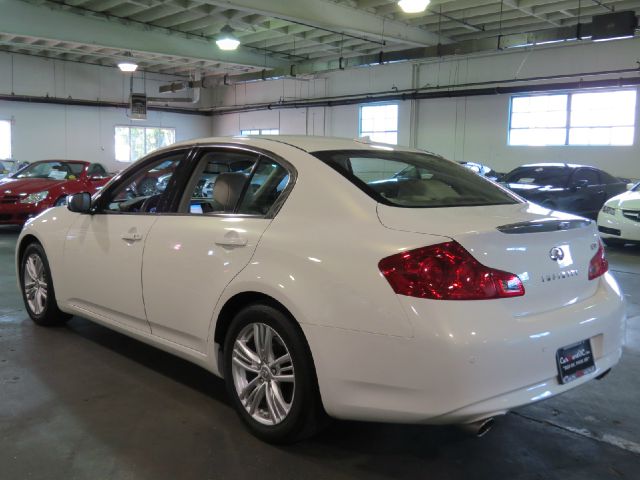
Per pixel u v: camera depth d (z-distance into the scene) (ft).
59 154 72.49
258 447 8.27
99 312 11.66
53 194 32.65
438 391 6.53
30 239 13.96
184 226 9.59
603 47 48.52
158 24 52.60
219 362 9.11
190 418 9.17
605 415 9.54
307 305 7.43
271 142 9.32
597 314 7.72
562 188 35.83
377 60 53.31
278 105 76.74
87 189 35.01
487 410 6.57
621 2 41.60
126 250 10.58
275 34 55.21
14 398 9.81
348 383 7.16
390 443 8.49
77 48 62.49
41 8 46.29
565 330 7.18
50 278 13.17
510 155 55.62
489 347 6.50
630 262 25.59
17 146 69.15
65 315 13.69
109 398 9.89
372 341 6.90
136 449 8.15
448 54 47.39
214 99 87.51
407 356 6.66
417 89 61.62
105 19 49.49
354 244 7.31
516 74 54.39
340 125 70.59
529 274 7.14
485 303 6.68
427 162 9.98
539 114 53.52
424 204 8.15
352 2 43.73
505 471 7.75
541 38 41.34
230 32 46.75
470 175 10.15
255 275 8.09
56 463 7.74
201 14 47.52
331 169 8.36
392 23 48.16
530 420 9.33
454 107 59.36
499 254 6.94
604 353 7.88
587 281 8.01
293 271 7.70
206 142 10.23
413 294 6.68
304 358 7.66
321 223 7.85
